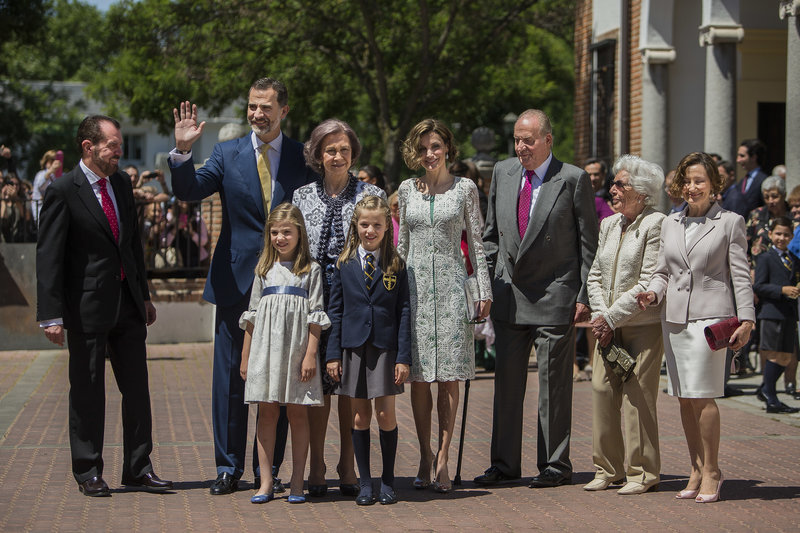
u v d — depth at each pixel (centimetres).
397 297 654
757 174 1170
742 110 1642
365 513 620
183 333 1565
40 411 979
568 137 4856
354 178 690
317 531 576
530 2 2206
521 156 700
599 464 693
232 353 682
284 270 646
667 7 1534
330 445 834
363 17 2091
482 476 707
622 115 1620
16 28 3195
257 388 634
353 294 646
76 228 662
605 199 1196
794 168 1136
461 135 3503
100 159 664
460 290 684
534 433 890
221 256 690
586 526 589
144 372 684
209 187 690
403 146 696
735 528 586
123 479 681
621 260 680
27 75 6212
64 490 671
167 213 1548
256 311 644
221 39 2144
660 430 889
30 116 5159
